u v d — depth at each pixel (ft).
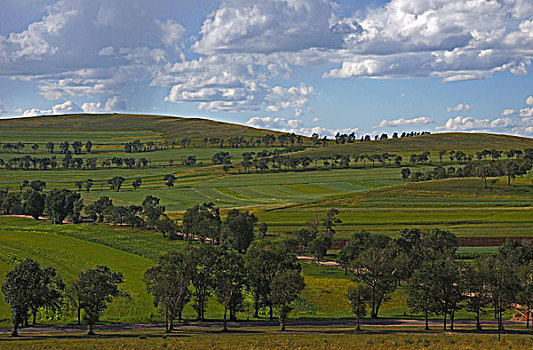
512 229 505.66
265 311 316.81
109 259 421.59
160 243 497.05
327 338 221.25
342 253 399.44
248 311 316.19
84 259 417.90
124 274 374.63
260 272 303.07
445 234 423.64
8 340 224.33
